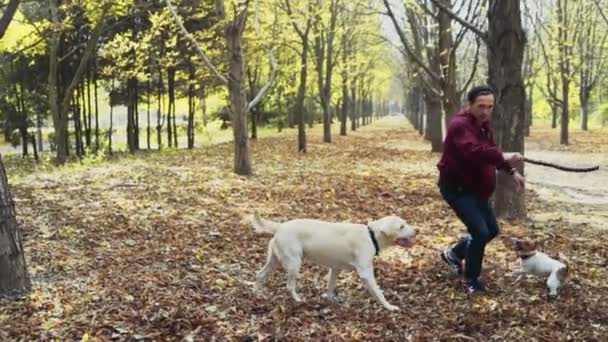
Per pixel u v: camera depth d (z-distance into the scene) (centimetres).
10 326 451
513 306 520
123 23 2250
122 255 666
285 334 455
